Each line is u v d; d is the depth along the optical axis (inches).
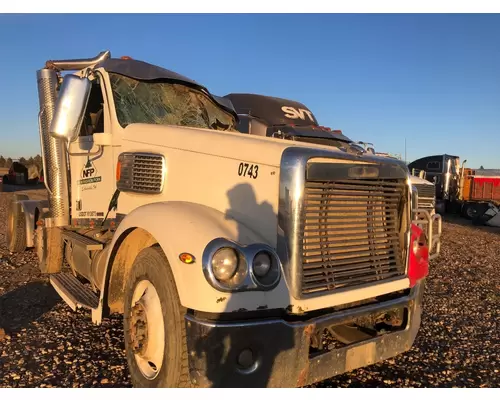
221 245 106.5
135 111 183.9
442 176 1036.5
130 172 163.6
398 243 141.7
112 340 172.4
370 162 131.3
